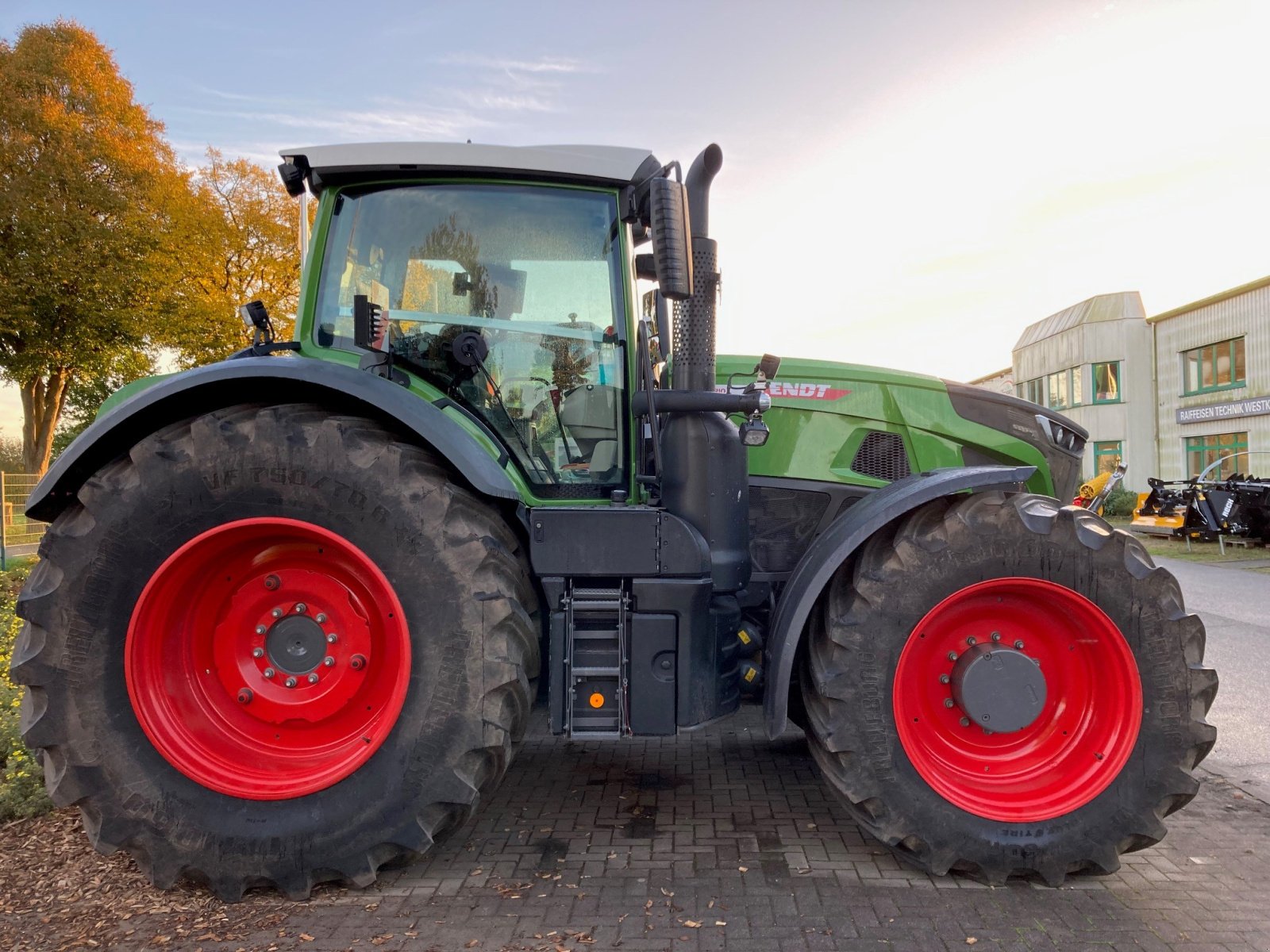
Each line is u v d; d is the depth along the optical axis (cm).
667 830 325
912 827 280
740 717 476
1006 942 246
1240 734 451
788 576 374
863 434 379
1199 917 261
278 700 284
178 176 2362
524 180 323
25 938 250
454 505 275
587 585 300
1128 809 279
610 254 326
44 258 2028
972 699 290
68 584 271
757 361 389
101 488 274
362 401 297
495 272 327
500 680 269
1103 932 252
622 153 319
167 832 268
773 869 292
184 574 279
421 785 268
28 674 267
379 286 326
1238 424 2367
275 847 268
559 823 331
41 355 2152
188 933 253
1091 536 288
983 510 291
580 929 254
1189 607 873
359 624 284
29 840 316
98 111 2158
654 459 315
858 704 284
